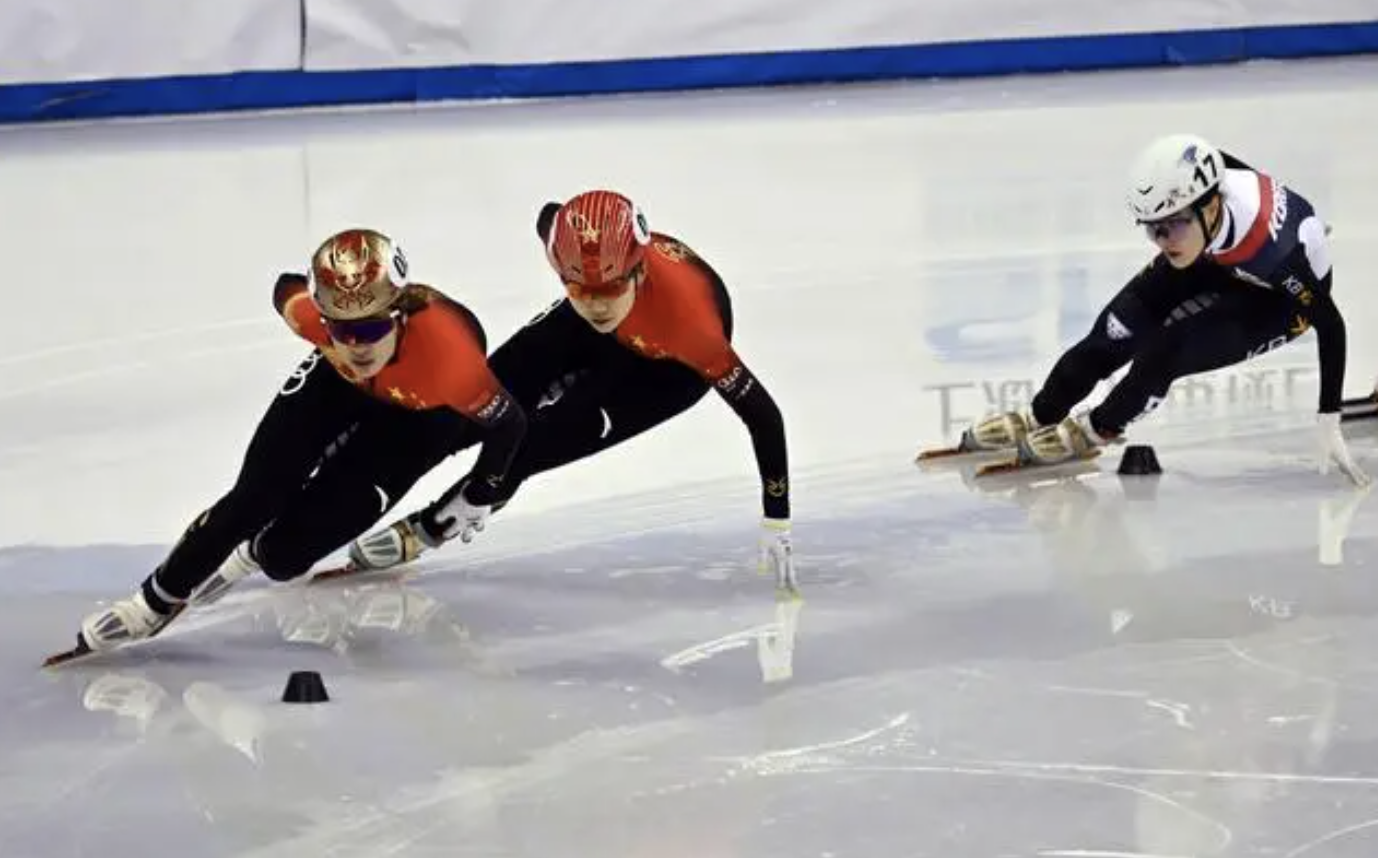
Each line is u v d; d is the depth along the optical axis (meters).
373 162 30.50
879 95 37.31
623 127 33.81
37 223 26.27
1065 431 14.36
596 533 13.33
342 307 9.84
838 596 11.84
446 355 10.60
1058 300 20.16
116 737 9.78
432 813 8.73
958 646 10.83
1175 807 8.58
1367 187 25.25
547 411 12.30
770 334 19.23
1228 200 12.84
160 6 35.81
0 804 8.97
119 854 8.40
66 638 11.45
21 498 14.52
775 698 10.10
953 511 13.62
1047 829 8.37
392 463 11.20
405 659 10.88
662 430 16.02
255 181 28.97
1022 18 39.25
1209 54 39.56
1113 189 26.38
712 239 24.03
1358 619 11.07
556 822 8.60
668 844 8.33
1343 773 8.91
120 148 32.72
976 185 27.14
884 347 18.56
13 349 19.52
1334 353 13.16
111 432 16.36
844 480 14.50
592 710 10.00
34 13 35.31
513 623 11.48
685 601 11.82
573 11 37.72
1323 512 13.24
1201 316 13.67
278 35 36.56
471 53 37.47
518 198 26.94
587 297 10.55
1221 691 9.99
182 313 20.89
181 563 10.63
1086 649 10.70
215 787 9.09
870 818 8.54
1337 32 39.62
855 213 25.39
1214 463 14.61
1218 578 11.88
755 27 38.56
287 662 10.88
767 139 32.03
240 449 15.80
